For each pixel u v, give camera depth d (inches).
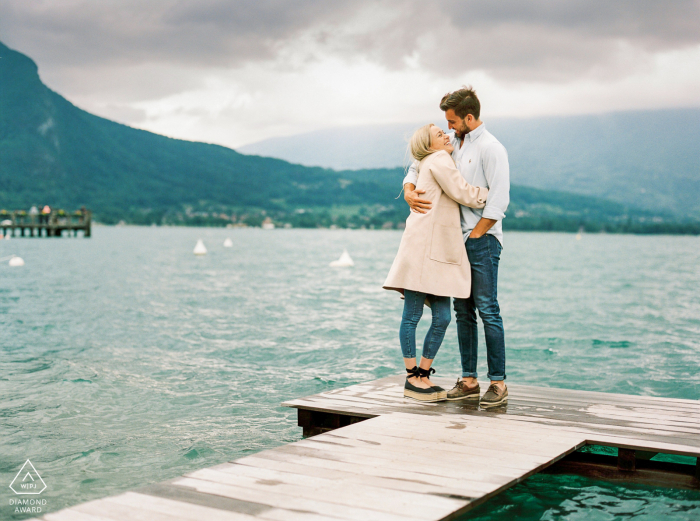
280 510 107.0
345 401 185.2
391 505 109.9
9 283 740.7
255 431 191.5
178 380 260.1
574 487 146.8
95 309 501.4
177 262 1220.5
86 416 207.0
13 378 259.0
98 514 104.3
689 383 261.6
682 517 130.7
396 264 181.2
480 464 131.6
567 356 321.4
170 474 155.6
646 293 689.0
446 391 192.2
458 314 188.2
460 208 178.7
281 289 690.2
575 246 2952.8
